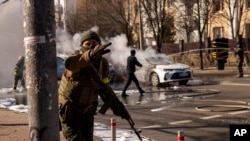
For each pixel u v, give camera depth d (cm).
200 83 2188
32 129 344
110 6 4225
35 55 338
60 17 4412
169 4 4441
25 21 339
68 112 429
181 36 4850
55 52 346
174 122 1080
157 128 1009
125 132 956
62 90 430
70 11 4488
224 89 1833
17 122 1104
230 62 3594
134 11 4222
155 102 1513
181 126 1020
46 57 339
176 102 1482
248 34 4372
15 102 1614
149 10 3731
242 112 1189
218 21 4603
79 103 431
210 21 4241
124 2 4225
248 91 1706
